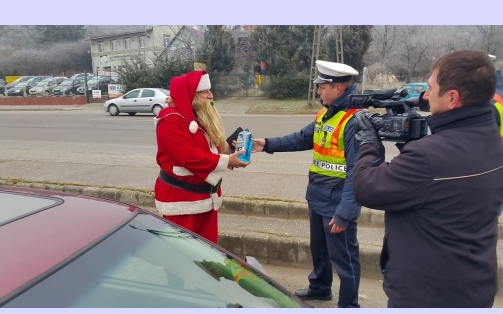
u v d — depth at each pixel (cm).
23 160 762
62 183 584
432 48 3391
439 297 172
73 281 142
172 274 177
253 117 1883
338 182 297
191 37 3155
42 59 5588
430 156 167
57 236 159
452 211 167
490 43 2967
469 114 169
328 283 347
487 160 169
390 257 185
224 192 538
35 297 129
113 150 930
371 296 365
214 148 303
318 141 305
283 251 417
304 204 486
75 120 1700
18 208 183
